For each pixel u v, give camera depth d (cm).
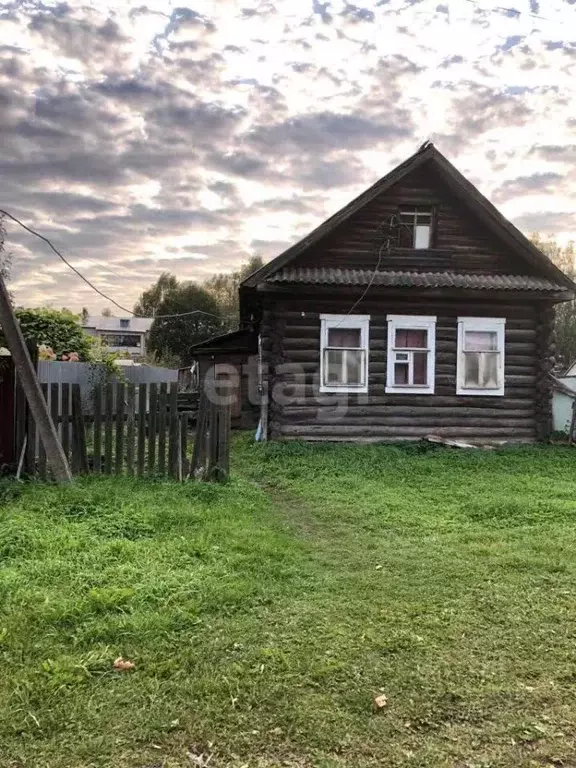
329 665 328
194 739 264
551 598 441
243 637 361
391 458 1127
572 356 4750
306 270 1330
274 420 1323
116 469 777
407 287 1266
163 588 421
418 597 437
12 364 752
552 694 307
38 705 286
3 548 483
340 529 647
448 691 307
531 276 1389
